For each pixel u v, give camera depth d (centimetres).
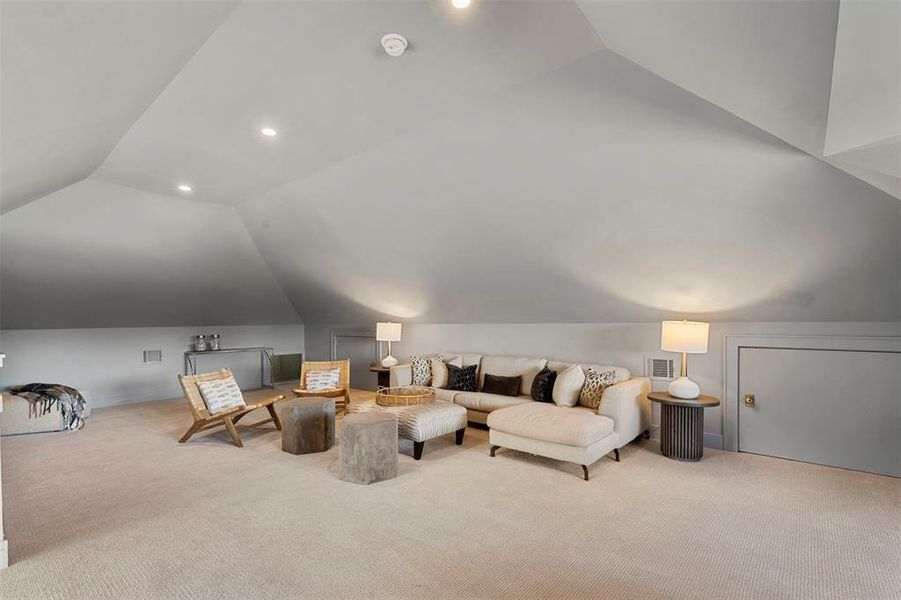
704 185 301
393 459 339
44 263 500
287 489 318
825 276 331
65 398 495
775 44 150
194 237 553
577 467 363
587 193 342
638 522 267
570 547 239
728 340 409
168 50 192
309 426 403
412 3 193
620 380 432
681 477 340
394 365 605
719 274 366
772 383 391
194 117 299
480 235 431
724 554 232
